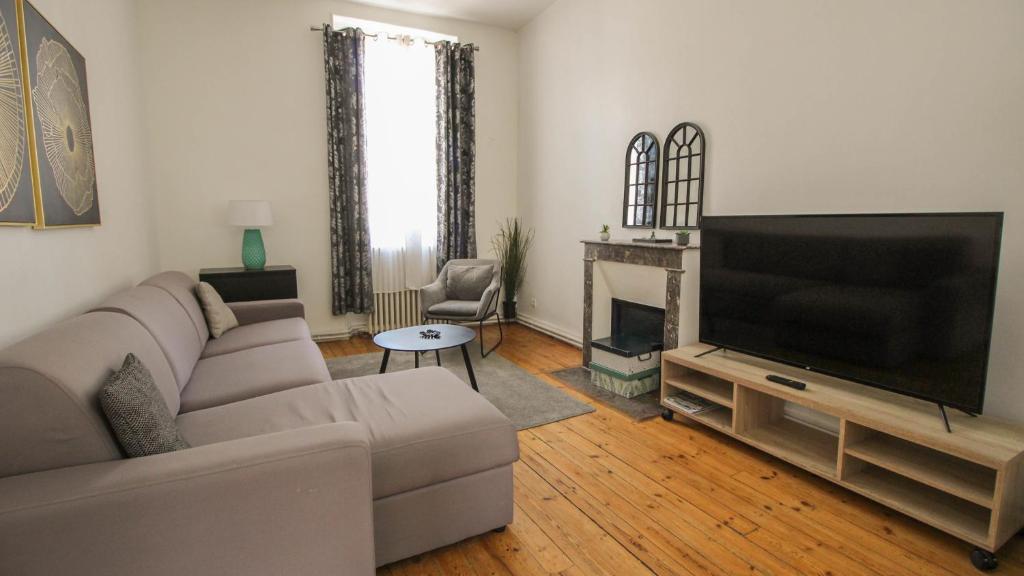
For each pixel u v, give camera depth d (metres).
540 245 5.20
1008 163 1.96
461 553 1.82
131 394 1.32
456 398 1.99
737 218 2.65
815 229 2.30
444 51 4.91
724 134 3.11
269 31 4.43
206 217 4.37
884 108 2.31
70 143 2.29
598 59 4.20
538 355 4.38
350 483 1.33
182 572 1.19
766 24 2.81
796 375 2.50
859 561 1.77
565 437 2.74
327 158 4.71
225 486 1.20
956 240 1.84
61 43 2.23
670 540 1.88
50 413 1.19
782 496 2.18
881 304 2.08
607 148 4.16
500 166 5.49
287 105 4.54
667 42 3.51
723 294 2.77
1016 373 1.98
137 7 3.96
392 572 1.72
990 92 1.98
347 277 4.84
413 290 5.12
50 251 2.07
